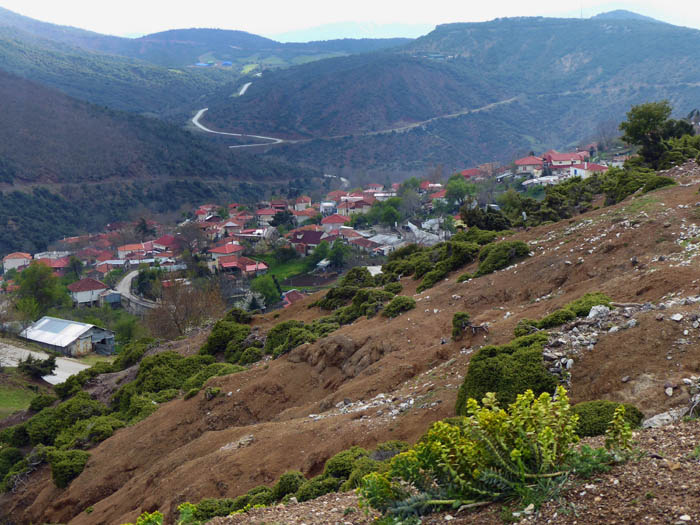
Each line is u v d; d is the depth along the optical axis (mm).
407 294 30281
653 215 22156
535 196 102062
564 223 26906
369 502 6301
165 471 19562
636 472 5633
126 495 20000
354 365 21484
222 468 16469
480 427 5969
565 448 5914
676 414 9266
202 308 50531
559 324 14109
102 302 90312
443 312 23047
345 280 35375
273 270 98938
